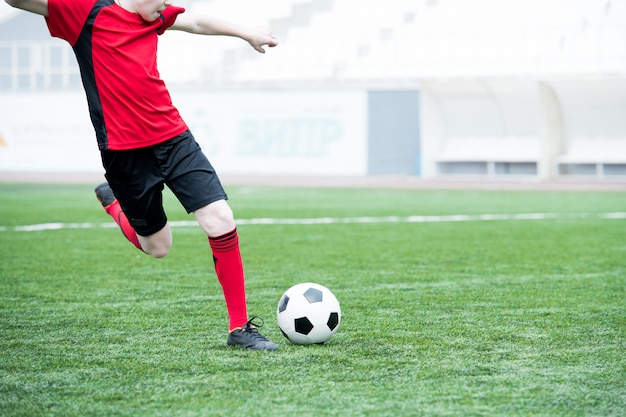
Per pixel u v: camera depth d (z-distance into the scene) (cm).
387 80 2869
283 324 495
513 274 816
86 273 825
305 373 428
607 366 446
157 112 470
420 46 2991
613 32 2702
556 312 612
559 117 2714
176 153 477
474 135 2830
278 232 1224
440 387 402
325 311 493
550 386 404
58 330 547
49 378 421
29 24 3431
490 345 498
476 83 2680
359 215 1520
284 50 3272
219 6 3425
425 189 2319
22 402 378
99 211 1600
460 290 718
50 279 786
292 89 2814
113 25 464
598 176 2661
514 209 1650
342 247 1042
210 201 478
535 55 2803
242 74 3297
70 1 461
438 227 1300
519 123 2744
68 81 3347
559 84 2606
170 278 795
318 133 2795
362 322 572
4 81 3472
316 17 3278
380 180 2739
